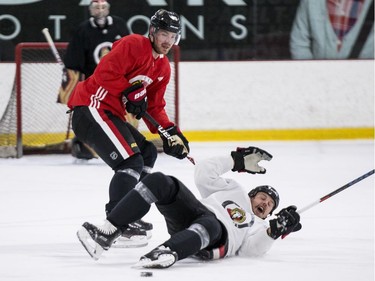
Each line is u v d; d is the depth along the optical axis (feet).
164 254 38.40
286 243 45.91
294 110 88.74
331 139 89.25
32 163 76.64
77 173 71.31
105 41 72.23
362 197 60.70
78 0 84.99
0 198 60.08
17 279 37.35
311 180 67.62
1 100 82.64
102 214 54.39
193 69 87.30
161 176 39.34
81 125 45.24
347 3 88.38
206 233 39.04
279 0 87.97
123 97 45.62
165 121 46.60
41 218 53.01
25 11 84.48
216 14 87.45
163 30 43.98
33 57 82.43
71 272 38.65
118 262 40.88
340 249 44.60
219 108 87.97
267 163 75.72
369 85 89.10
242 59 88.17
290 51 88.53
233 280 37.50
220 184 42.16
